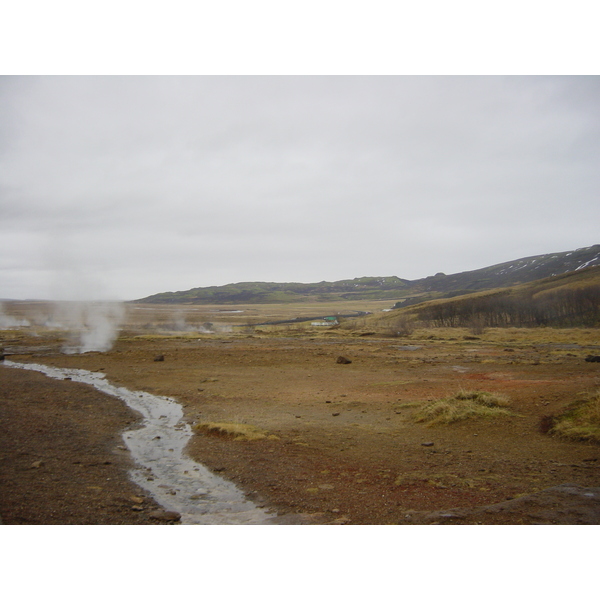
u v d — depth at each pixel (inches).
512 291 4781.0
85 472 343.6
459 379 830.5
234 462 388.2
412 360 1215.6
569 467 338.3
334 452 420.5
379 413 597.3
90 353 1400.1
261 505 284.8
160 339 1975.9
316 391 776.9
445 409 538.3
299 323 4414.4
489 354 1364.4
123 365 1138.7
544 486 297.4
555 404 530.9
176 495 305.3
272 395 744.3
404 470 357.4
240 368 1090.1
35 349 1525.6
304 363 1183.6
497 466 355.6
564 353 1347.2
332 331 2817.4
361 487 317.1
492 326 3550.7
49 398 678.5
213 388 812.6
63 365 1138.7
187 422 567.2
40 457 374.0
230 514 267.4
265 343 1883.6
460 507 264.4
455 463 371.9
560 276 5004.9
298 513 267.4
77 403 655.1
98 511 259.6
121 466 372.5
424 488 309.3
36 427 488.7
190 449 435.8
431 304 4852.4
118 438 478.0
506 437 446.3
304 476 346.6
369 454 411.2
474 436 459.8
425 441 452.8
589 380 682.8
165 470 366.9
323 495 300.8
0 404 605.0
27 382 824.3
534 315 3636.8
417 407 608.4
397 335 2450.8
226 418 582.2
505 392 637.3
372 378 912.9
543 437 435.2
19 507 251.0
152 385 848.3
